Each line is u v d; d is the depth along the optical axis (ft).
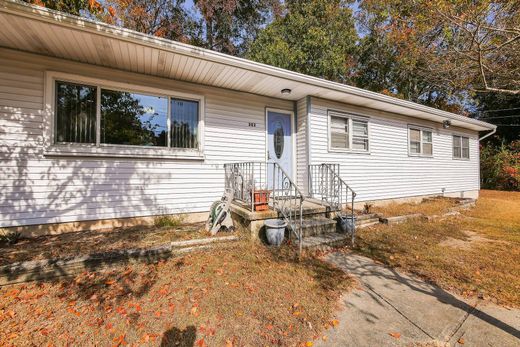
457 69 16.31
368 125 25.39
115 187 15.88
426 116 29.48
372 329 7.85
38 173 13.98
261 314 8.33
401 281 11.18
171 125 17.61
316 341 7.25
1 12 10.29
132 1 39.09
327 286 10.41
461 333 7.72
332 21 45.91
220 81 18.11
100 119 15.42
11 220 13.47
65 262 10.19
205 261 12.00
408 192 29.17
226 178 19.22
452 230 19.12
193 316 8.09
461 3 13.12
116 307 8.41
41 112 13.96
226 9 42.37
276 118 22.12
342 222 17.11
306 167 21.50
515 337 7.52
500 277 11.39
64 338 7.02
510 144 51.52
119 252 11.17
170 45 13.42
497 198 37.06
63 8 14.96
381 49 51.03
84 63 14.94
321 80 18.88
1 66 13.24
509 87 19.75
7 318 7.75
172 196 17.58
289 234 15.31
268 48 41.65
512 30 11.46
